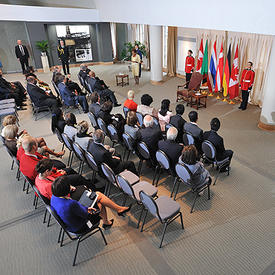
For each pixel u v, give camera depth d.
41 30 11.99
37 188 3.23
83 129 3.94
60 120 5.05
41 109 7.43
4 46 11.95
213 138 3.92
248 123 6.48
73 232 2.85
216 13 5.51
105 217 3.35
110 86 10.12
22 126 6.76
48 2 12.33
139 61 9.89
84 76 8.38
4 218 3.75
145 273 2.88
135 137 4.16
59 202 2.66
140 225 3.51
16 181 4.56
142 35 12.48
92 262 3.04
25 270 2.98
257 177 4.43
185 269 2.90
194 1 6.02
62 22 12.34
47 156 4.19
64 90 7.20
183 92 7.75
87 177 4.52
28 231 3.51
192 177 3.36
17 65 12.48
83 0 11.95
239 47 7.69
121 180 3.21
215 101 8.13
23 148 3.42
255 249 3.12
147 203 2.97
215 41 8.07
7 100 7.12
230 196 4.00
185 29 9.93
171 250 3.14
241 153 5.18
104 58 14.01
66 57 11.61
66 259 3.09
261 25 4.65
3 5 10.71
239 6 4.96
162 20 7.34
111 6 10.27
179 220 3.58
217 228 3.43
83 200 3.13
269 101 5.77
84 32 13.33
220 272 2.86
